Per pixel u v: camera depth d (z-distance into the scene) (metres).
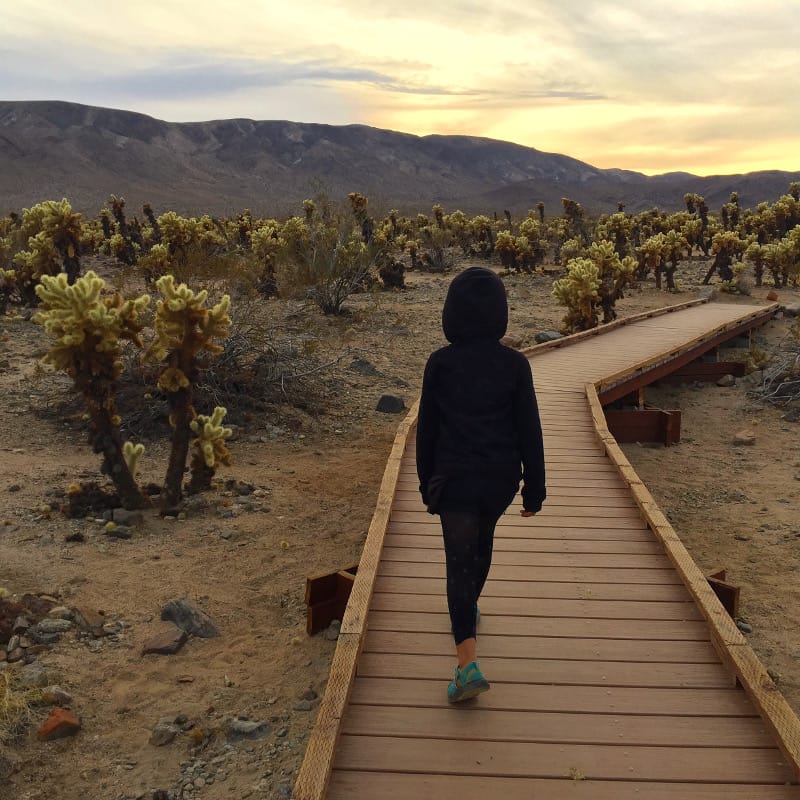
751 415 13.37
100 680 4.88
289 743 4.33
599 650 4.39
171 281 7.33
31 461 8.94
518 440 3.60
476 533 3.58
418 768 3.38
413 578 5.35
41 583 6.00
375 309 20.52
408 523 6.46
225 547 7.05
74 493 7.55
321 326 18.03
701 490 9.77
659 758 3.46
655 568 5.59
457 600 3.61
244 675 5.06
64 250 19.39
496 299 3.61
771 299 24.06
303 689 4.91
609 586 5.27
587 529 6.42
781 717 3.54
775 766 3.41
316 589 5.63
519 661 4.27
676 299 25.72
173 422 7.71
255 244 23.92
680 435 12.45
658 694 3.96
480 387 3.54
